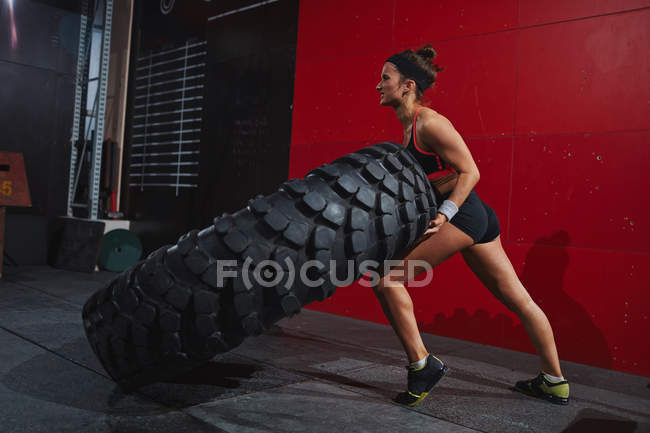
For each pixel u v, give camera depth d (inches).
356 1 153.3
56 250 215.2
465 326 130.6
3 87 207.9
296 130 167.0
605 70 112.0
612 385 98.4
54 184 222.8
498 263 85.8
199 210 200.1
